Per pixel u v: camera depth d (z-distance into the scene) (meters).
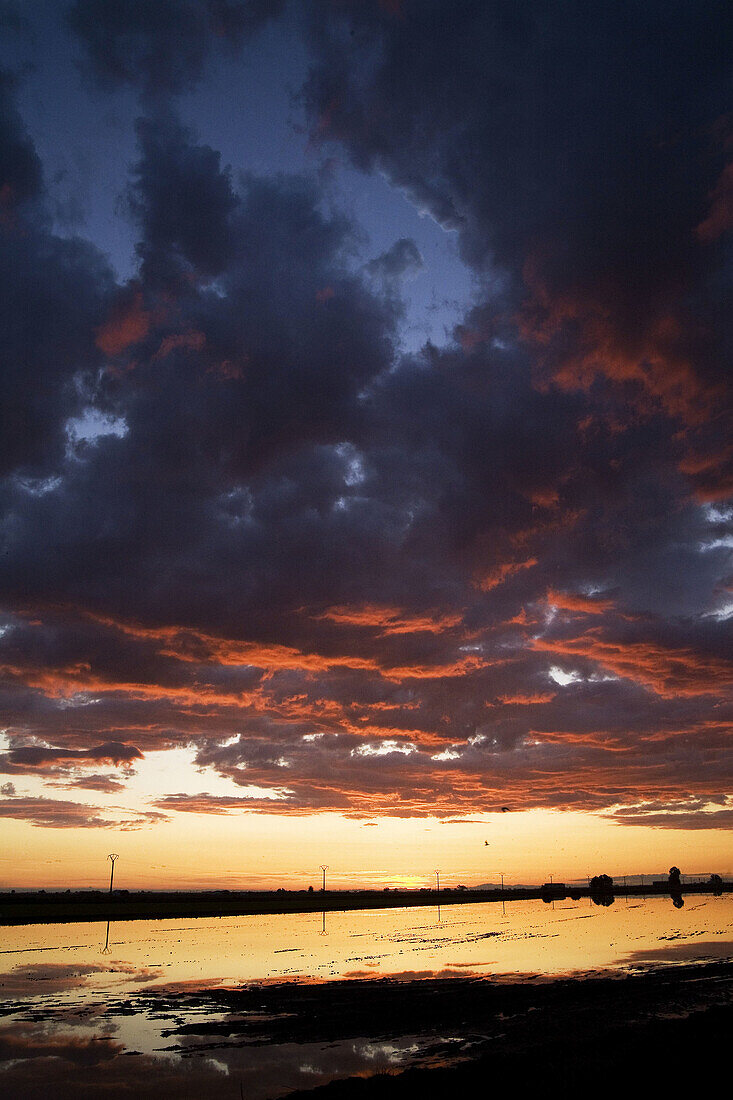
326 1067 29.25
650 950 62.34
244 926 100.94
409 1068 28.67
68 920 118.94
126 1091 26.69
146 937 84.00
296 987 46.66
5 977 52.94
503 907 149.88
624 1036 30.81
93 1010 40.69
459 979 48.19
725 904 150.12
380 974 51.44
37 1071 29.41
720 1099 22.89
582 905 152.62
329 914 133.62
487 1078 25.78
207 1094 26.14
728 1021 31.92
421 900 199.25
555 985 44.53
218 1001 42.59
